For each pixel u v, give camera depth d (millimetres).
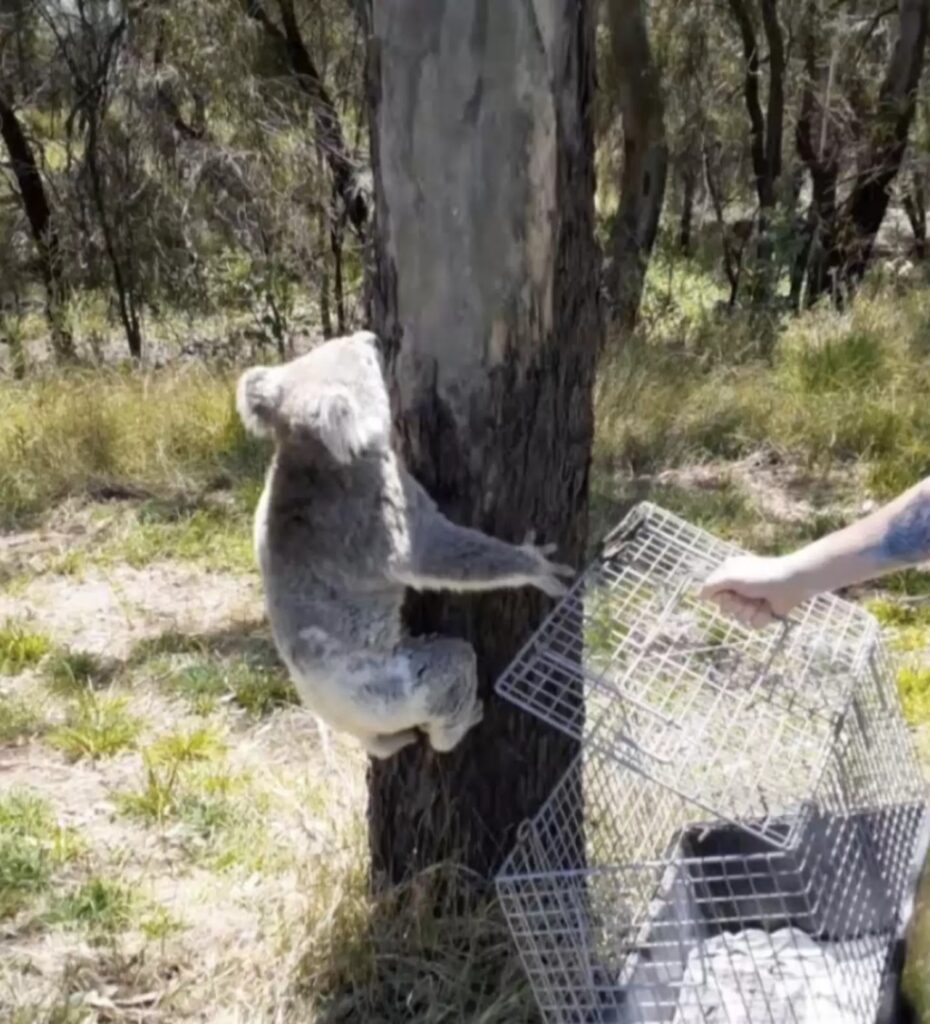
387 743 3527
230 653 6254
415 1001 3680
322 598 3314
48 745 5473
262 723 5613
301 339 13859
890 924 3520
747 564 2992
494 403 3477
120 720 5590
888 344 10320
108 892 4367
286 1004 3756
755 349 11102
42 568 7418
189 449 8945
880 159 15117
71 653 6281
